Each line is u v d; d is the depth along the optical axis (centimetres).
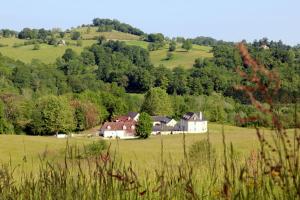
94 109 12550
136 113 13550
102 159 514
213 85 14075
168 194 499
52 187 528
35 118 11181
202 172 538
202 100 13150
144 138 10581
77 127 12075
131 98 15788
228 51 14400
